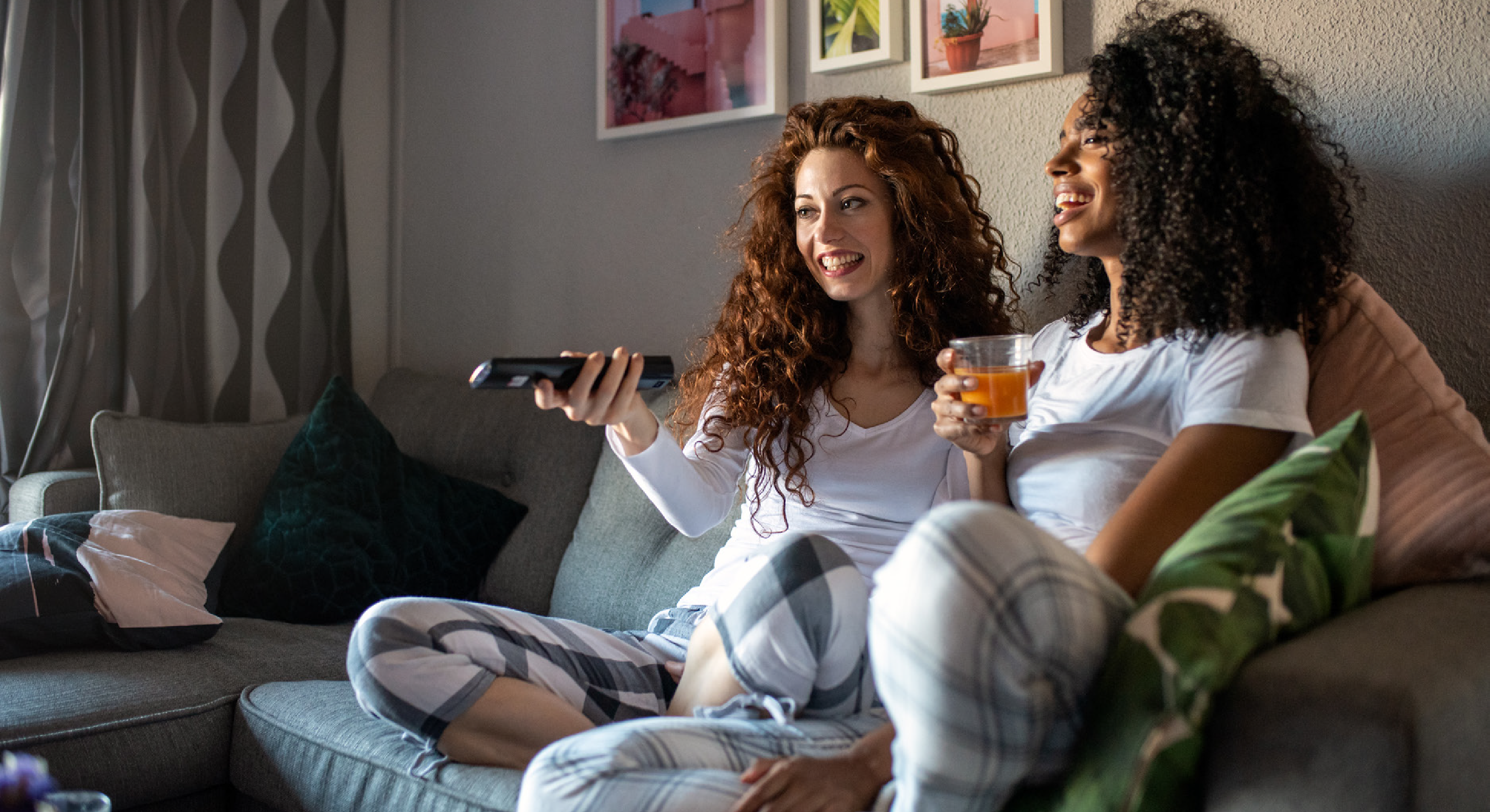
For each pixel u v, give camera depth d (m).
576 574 2.04
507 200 2.75
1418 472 1.16
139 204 2.48
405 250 3.01
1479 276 1.51
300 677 1.70
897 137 1.61
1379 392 1.23
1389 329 1.27
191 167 2.62
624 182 2.49
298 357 2.78
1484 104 1.50
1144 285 1.27
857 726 1.16
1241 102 1.22
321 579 1.99
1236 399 1.13
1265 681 0.80
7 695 1.47
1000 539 0.81
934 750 0.82
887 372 1.60
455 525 2.17
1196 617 0.81
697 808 0.97
